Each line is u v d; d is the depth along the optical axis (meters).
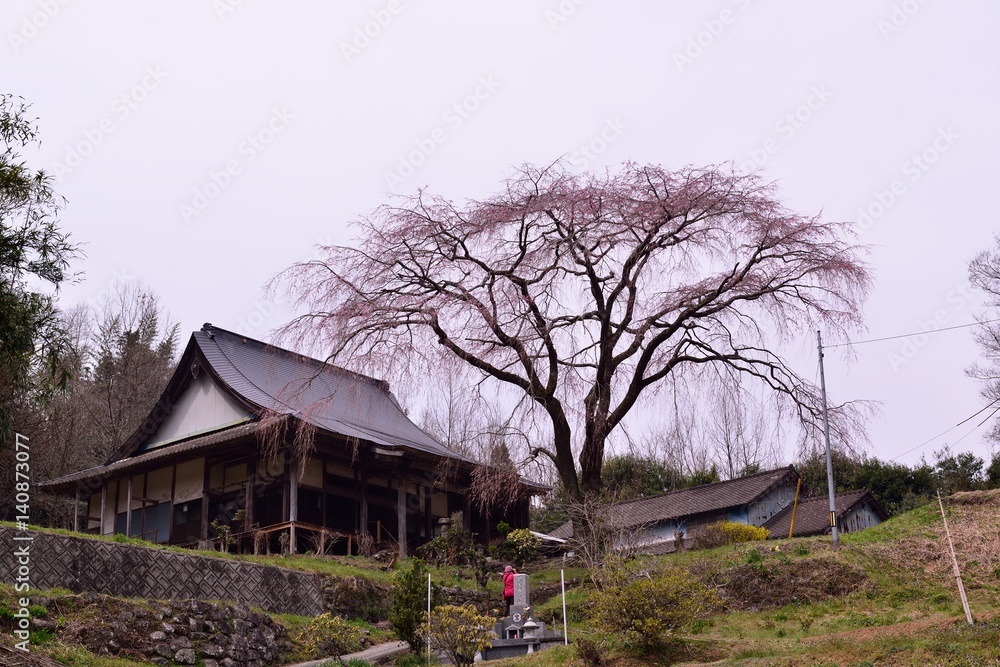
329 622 17.02
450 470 28.56
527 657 16.39
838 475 39.88
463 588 23.16
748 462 40.81
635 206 23.38
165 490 29.61
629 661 15.40
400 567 24.33
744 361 25.12
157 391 44.00
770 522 32.91
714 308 24.11
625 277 24.19
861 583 19.84
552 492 27.67
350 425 29.64
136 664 14.83
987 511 23.09
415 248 23.95
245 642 16.92
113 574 16.69
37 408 31.14
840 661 13.44
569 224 23.64
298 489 26.91
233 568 18.72
